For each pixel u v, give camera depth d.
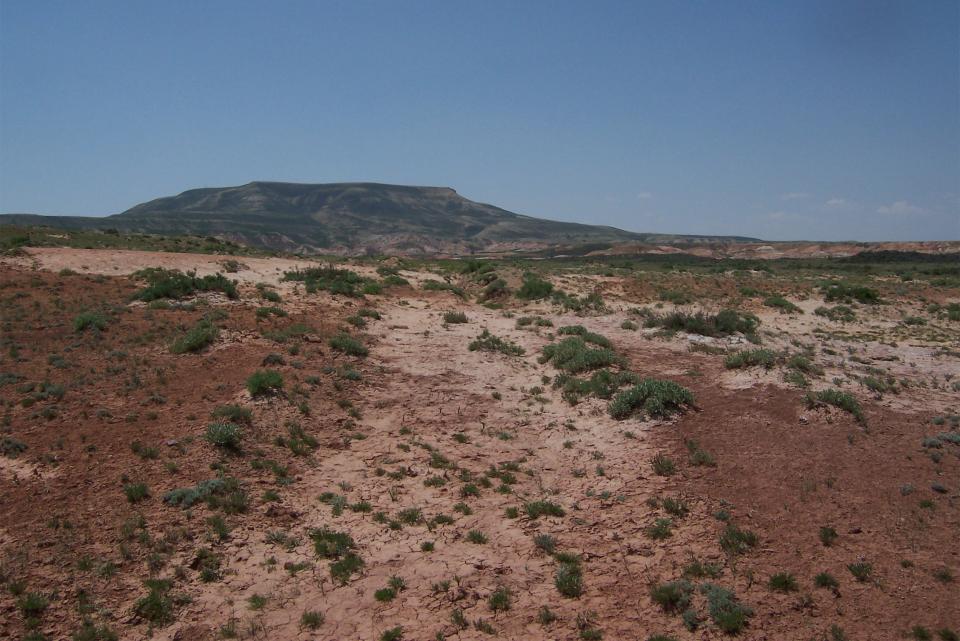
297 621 6.49
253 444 10.27
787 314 27.92
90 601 6.44
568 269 40.44
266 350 14.86
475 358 16.61
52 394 11.15
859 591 6.67
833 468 9.60
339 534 8.11
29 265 22.44
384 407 12.75
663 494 9.12
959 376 16.30
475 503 9.11
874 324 26.67
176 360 13.68
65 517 7.63
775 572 7.06
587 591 6.92
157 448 9.59
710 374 14.80
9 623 5.96
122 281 21.72
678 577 7.07
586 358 15.26
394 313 22.28
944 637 5.91
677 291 30.69
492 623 6.43
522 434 11.83
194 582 7.00
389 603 6.78
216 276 22.08
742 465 9.83
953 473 9.41
